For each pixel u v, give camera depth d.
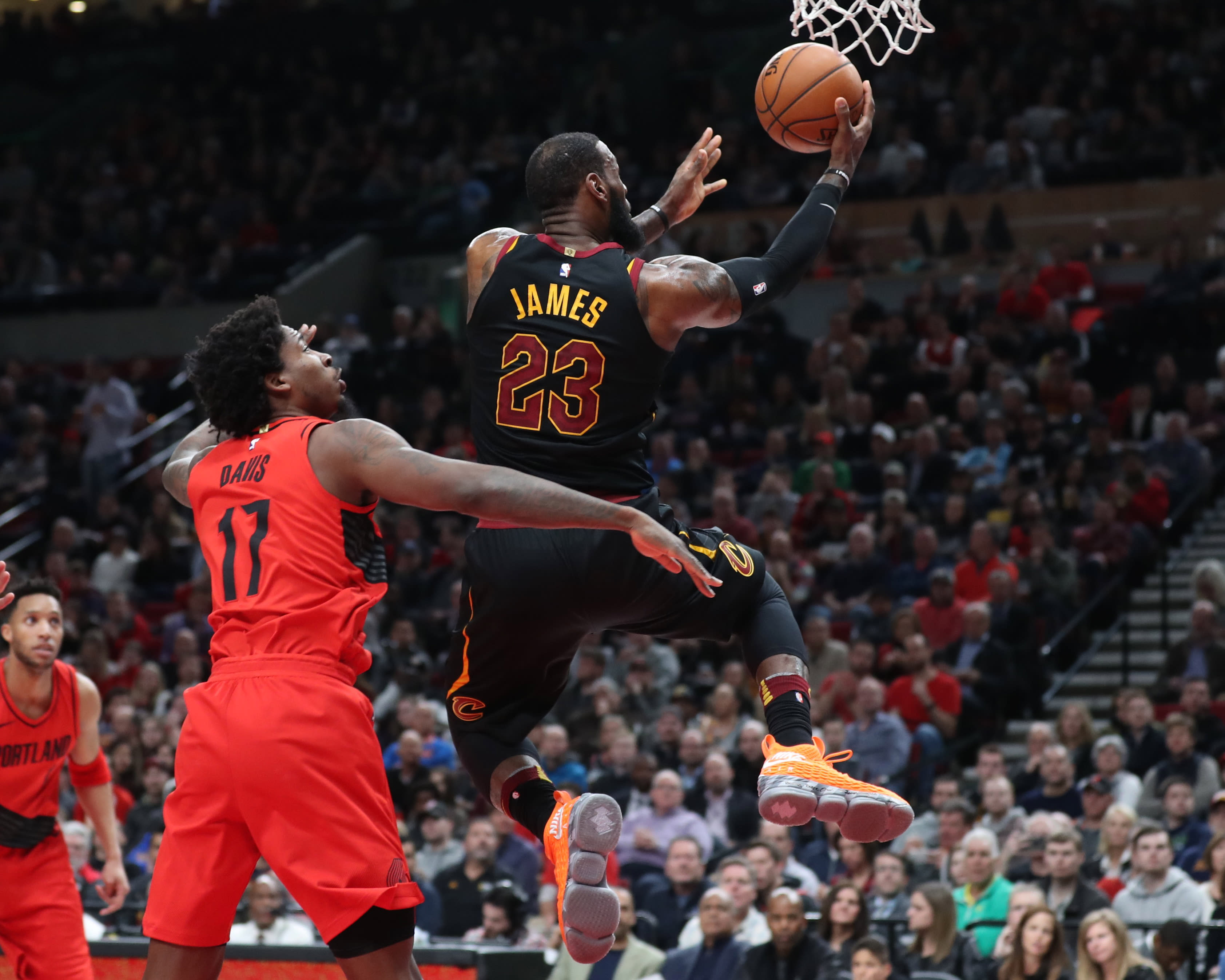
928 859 10.05
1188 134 21.80
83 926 5.95
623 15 28.31
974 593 13.89
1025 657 13.09
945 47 24.72
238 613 3.61
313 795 3.47
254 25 30.45
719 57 27.59
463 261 24.19
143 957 6.26
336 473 3.64
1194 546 15.42
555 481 3.73
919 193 22.22
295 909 10.00
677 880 9.68
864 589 14.52
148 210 25.81
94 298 23.70
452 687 3.98
